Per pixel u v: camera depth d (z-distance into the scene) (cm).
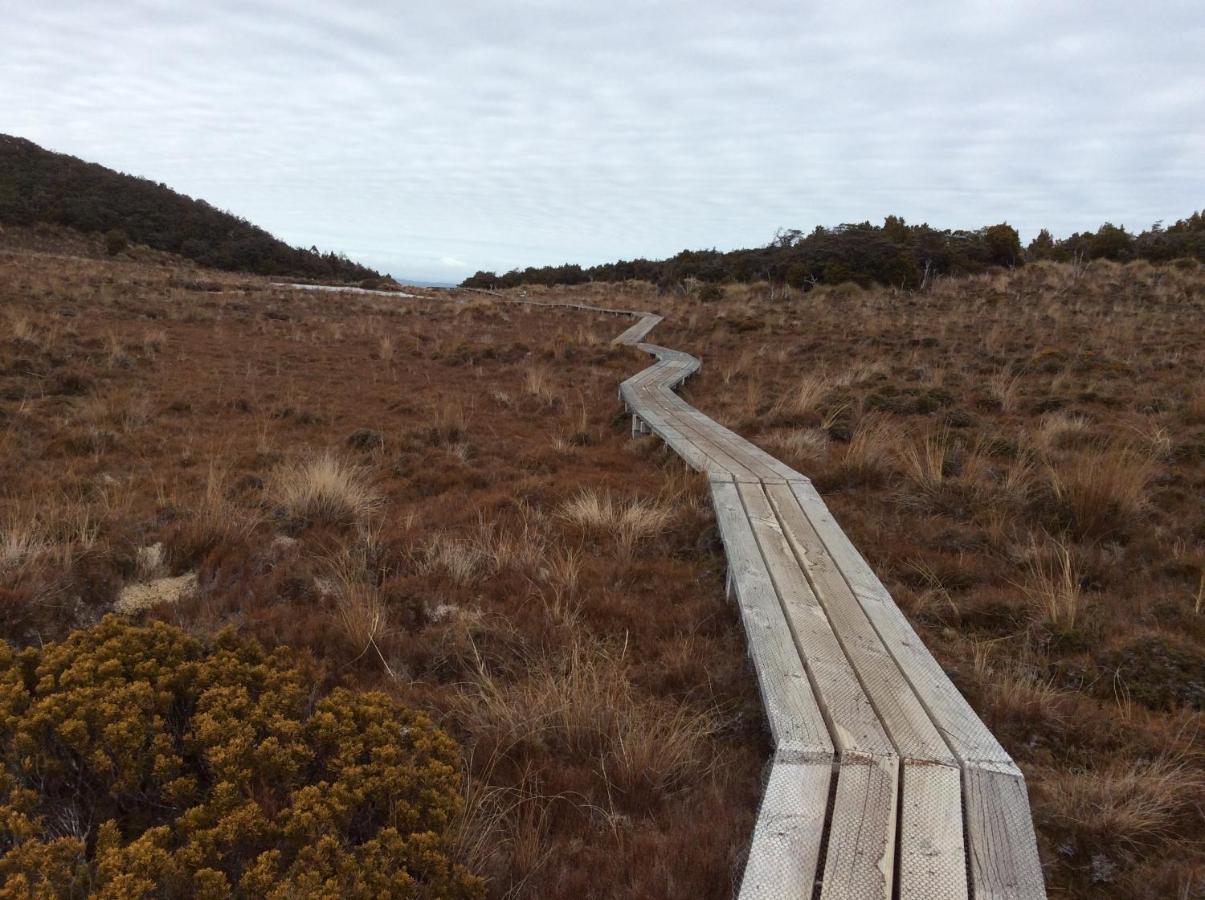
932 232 3222
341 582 426
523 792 259
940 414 856
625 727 296
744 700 324
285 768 209
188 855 171
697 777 273
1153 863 232
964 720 261
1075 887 225
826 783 224
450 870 201
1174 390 954
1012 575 460
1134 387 988
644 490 637
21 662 244
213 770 208
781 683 282
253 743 217
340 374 1243
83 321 1409
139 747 207
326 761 221
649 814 255
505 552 468
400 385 1187
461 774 243
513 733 289
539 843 237
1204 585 415
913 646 321
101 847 174
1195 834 246
